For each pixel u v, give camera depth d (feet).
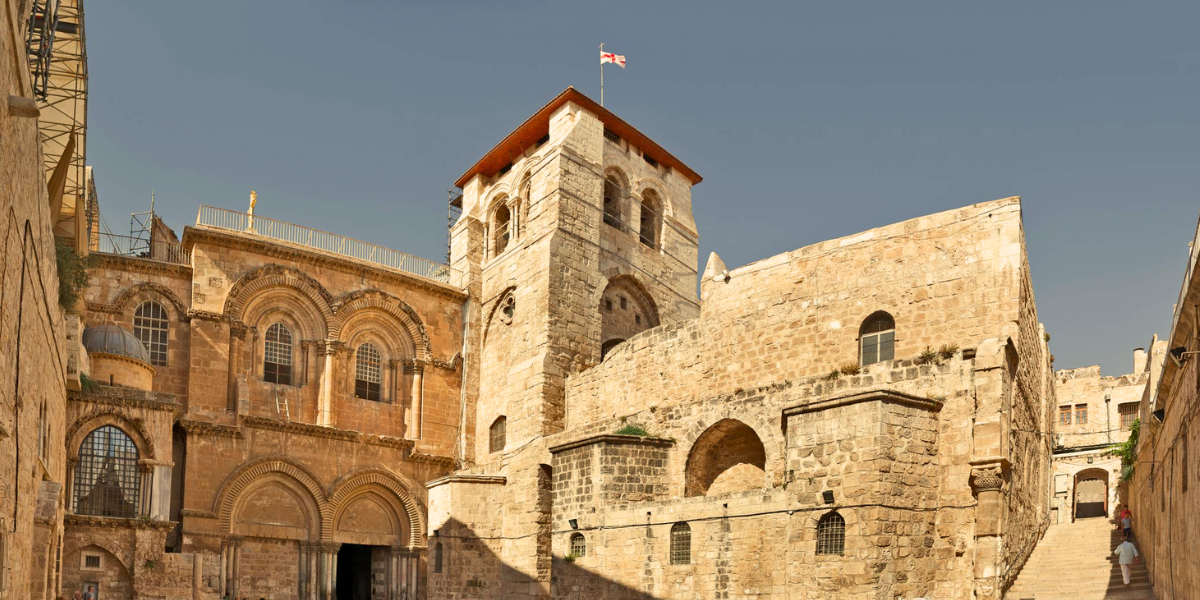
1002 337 97.96
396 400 163.12
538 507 137.90
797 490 95.76
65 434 120.57
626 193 176.65
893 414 92.94
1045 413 129.90
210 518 138.62
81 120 121.90
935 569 93.50
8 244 61.31
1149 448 106.32
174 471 141.38
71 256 125.59
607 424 130.93
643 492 118.21
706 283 128.98
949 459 95.81
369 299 161.79
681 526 108.17
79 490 125.49
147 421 131.54
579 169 163.63
